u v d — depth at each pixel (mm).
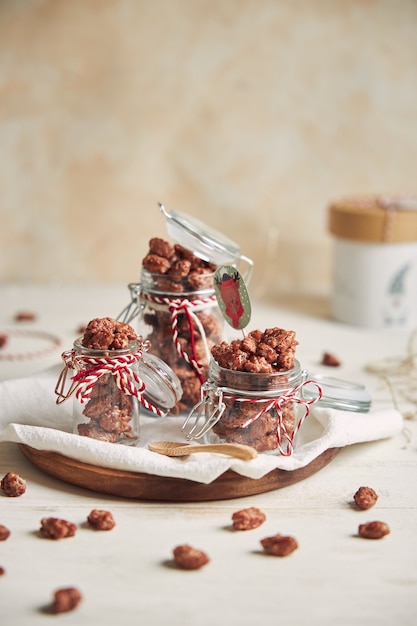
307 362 1290
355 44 1646
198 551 801
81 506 889
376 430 1001
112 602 755
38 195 1687
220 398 915
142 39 1632
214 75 1654
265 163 1694
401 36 1644
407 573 798
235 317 985
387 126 1682
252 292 1694
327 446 942
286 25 1638
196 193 1706
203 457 906
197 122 1674
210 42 1642
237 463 880
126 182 1692
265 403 908
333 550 828
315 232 1726
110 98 1652
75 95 1647
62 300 1604
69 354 940
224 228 1724
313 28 1639
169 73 1649
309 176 1702
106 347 920
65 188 1687
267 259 1735
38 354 1298
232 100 1667
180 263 1020
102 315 1513
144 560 807
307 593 771
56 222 1702
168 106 1663
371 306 1444
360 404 1034
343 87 1664
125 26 1624
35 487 921
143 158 1684
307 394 1026
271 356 920
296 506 896
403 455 1008
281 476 914
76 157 1674
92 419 946
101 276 1737
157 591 769
